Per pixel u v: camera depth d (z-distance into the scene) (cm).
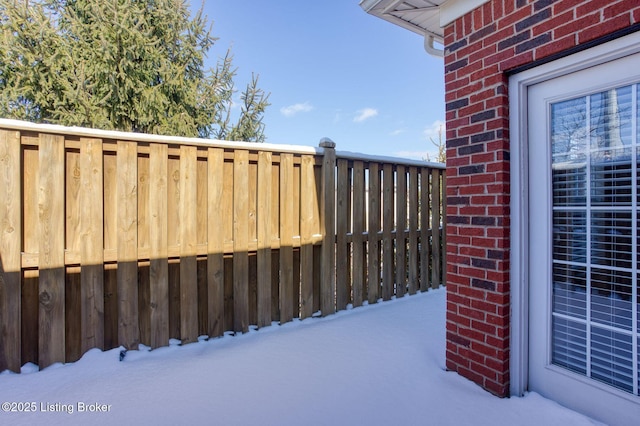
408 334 300
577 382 183
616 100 168
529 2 185
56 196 245
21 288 238
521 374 202
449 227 236
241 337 303
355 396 204
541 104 197
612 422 169
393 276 424
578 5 164
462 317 227
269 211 328
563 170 191
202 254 298
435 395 205
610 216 172
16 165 233
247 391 210
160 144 280
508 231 203
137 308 272
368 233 391
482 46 211
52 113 535
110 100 565
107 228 266
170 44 636
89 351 254
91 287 256
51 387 215
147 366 245
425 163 441
